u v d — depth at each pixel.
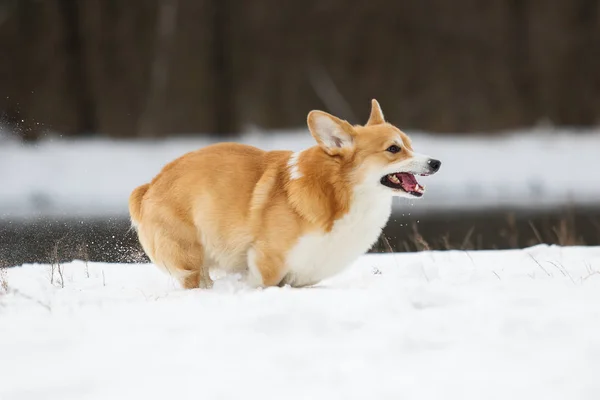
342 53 93.25
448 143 82.56
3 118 76.50
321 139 22.23
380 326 16.19
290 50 92.81
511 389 12.48
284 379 13.21
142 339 15.73
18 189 67.00
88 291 22.20
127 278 25.80
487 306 17.36
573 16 93.62
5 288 21.94
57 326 17.03
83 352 15.07
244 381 13.18
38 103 85.88
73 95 87.94
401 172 22.83
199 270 23.31
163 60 89.81
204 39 90.75
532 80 93.25
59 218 46.97
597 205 58.62
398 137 22.80
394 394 12.43
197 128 90.69
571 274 22.33
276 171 22.89
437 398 12.24
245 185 22.75
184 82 90.50
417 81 92.19
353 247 22.92
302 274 23.06
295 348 14.86
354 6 92.62
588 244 39.81
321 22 92.88
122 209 56.69
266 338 15.58
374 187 22.53
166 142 85.75
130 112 89.62
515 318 16.02
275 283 22.91
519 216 52.34
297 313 16.72
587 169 75.75
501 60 92.62
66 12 87.25
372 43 92.75
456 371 13.34
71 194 67.62
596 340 14.43
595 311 16.48
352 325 16.34
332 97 92.44
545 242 40.31
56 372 14.00
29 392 13.08
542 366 13.36
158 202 23.31
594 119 92.12
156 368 13.97
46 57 87.00
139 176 72.94
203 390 12.84
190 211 22.95
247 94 92.00
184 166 23.41
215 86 91.38
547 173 75.00
